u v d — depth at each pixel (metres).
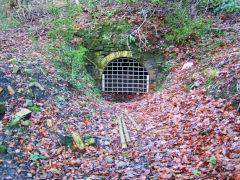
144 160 3.74
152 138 4.41
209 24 8.30
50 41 8.22
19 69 5.23
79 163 3.54
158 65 8.48
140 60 8.62
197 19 8.45
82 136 4.24
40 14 10.30
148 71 8.67
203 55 7.34
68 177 3.20
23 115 3.94
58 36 8.54
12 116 3.88
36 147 3.55
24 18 9.95
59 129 4.14
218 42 7.40
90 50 8.70
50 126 4.09
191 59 7.63
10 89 4.46
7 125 3.67
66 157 3.61
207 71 5.49
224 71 4.85
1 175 2.88
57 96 5.16
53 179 3.10
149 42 8.41
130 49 8.55
